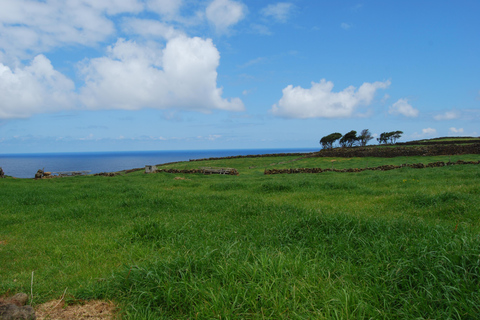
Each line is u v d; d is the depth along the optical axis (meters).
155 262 4.11
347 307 2.93
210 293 3.26
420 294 3.09
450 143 49.03
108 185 17.05
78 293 3.90
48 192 13.85
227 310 3.01
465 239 3.82
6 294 4.02
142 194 12.58
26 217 9.07
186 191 14.72
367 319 2.92
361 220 5.99
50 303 3.76
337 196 11.70
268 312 3.00
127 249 5.77
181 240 5.95
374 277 3.53
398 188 13.12
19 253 5.94
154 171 35.03
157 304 3.47
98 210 9.71
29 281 4.45
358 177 20.53
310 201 10.76
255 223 6.97
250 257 4.18
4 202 11.34
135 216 8.98
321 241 5.24
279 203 9.80
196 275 3.68
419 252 3.79
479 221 6.47
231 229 6.52
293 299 3.08
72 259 5.50
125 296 3.71
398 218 6.50
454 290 3.01
